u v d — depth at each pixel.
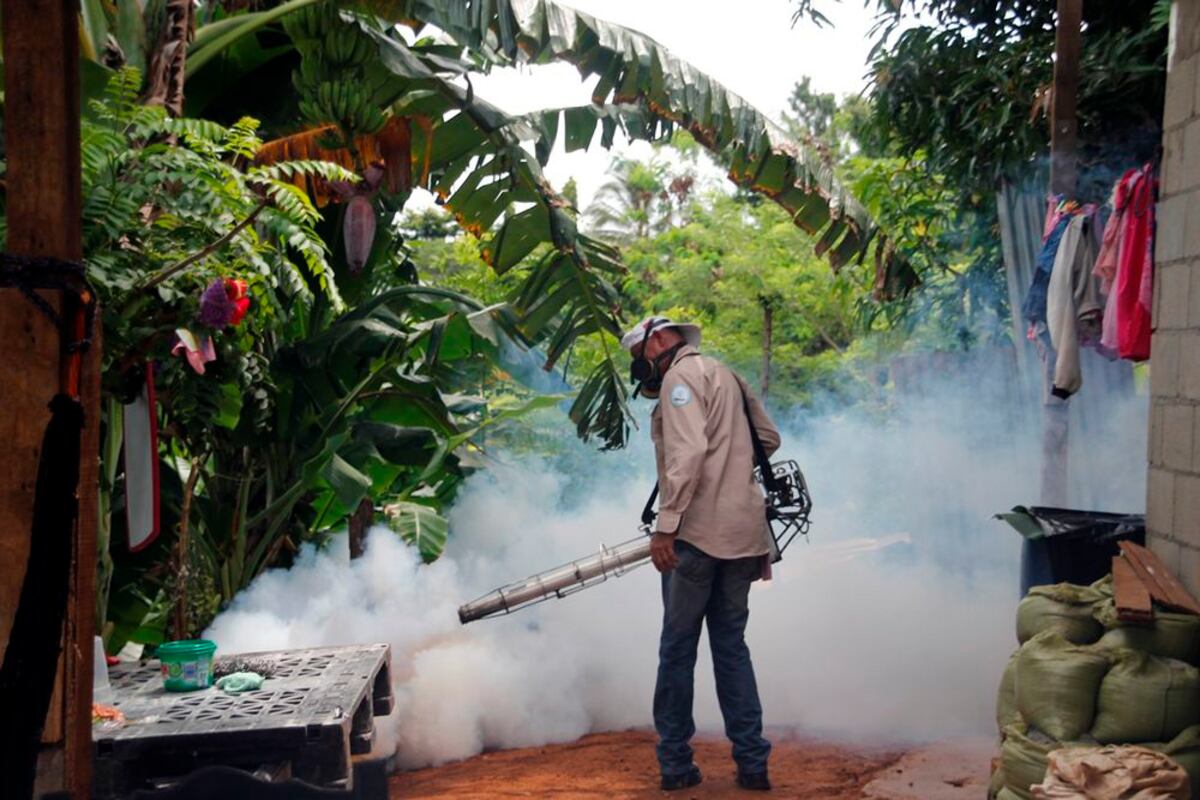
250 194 4.89
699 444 4.65
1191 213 4.08
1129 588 3.80
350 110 5.96
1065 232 5.55
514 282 10.75
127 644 6.32
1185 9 4.20
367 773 3.84
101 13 5.40
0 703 2.54
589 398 7.41
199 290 4.39
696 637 4.79
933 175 9.27
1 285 2.90
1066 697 3.52
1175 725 3.41
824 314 17.14
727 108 6.73
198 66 6.12
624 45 6.33
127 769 3.49
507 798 4.74
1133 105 7.57
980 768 4.84
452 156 7.02
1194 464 3.97
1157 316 4.36
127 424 4.23
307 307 6.82
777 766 5.11
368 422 6.80
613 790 4.82
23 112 2.90
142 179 4.29
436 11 5.93
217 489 6.57
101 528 4.98
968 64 8.44
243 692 4.03
